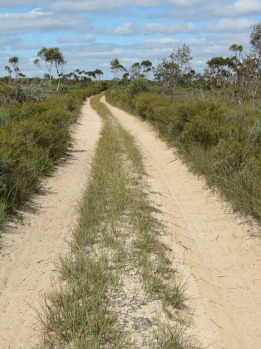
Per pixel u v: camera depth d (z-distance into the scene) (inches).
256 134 415.8
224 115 525.3
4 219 255.9
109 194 321.7
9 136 388.8
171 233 262.1
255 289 203.0
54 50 1425.9
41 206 297.6
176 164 463.8
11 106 687.1
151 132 733.3
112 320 159.8
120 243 231.6
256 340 165.3
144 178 402.6
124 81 3275.1
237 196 299.4
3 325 160.9
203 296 190.7
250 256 235.8
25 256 218.4
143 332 156.3
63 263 202.4
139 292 183.3
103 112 1211.9
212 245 254.4
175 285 191.5
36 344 148.9
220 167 350.0
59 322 156.7
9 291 185.0
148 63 2365.9
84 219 263.0
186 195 356.2
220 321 173.8
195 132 466.0
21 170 324.5
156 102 833.5
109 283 188.4
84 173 406.9
